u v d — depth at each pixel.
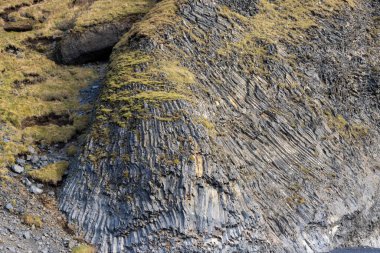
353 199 29.50
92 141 26.36
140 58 30.08
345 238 28.17
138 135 25.33
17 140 27.78
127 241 22.33
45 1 42.88
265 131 29.38
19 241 21.78
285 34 35.72
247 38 33.88
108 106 27.66
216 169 24.55
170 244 22.12
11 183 24.91
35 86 33.06
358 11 41.75
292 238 25.05
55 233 22.81
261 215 24.39
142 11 39.38
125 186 23.91
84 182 24.78
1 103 30.00
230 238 22.94
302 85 33.44
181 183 23.52
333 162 30.52
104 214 23.34
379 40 40.66
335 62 36.44
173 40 31.70
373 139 34.38
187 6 34.16
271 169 27.59
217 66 31.14
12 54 36.31
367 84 37.09
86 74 35.19
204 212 23.11
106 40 37.62
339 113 34.06
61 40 37.31
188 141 25.00
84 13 39.62
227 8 35.56
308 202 27.14
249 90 30.89
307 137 30.62
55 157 27.52
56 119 30.81
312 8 39.22
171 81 28.12
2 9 41.00
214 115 27.94
